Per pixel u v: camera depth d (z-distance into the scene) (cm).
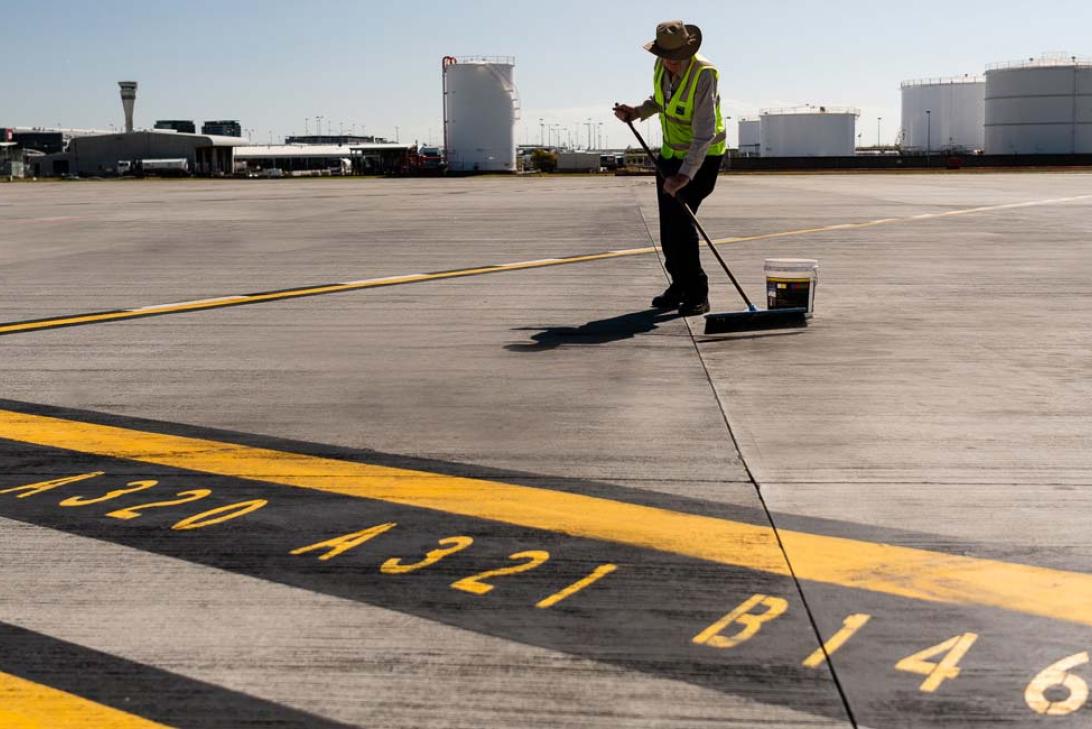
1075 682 203
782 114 10038
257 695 200
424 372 499
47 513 302
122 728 189
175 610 237
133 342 585
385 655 215
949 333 592
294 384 475
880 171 6912
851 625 227
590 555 268
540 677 205
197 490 323
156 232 1421
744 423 400
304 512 302
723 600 240
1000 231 1280
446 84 8519
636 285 805
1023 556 265
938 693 199
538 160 10288
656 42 623
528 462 351
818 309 684
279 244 1209
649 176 6366
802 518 294
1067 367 499
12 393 460
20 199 2820
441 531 285
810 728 187
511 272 899
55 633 226
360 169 11462
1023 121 8331
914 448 364
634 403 433
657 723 189
